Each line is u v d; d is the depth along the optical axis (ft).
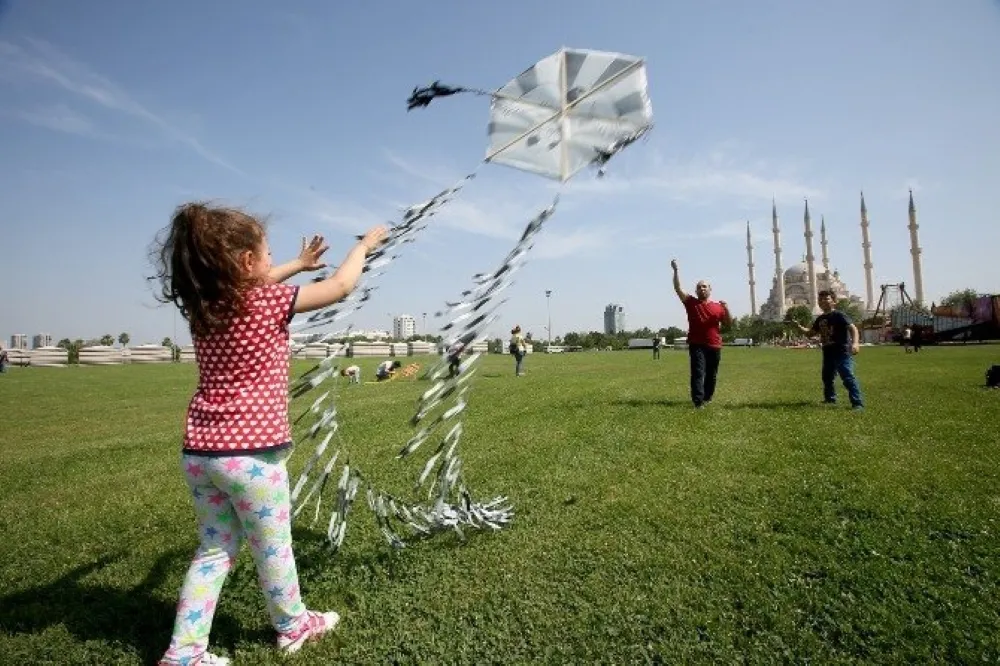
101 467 19.62
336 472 17.26
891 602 8.17
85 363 141.90
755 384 40.75
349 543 11.37
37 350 142.61
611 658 7.13
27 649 7.90
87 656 7.70
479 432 22.66
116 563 10.89
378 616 8.37
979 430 19.76
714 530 11.09
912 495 12.78
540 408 29.14
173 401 43.19
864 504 12.17
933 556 9.61
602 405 29.40
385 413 29.99
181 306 7.11
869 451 16.94
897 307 200.64
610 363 85.76
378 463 18.15
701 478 14.67
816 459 16.19
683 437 20.03
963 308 147.02
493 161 9.97
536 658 7.18
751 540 10.61
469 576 9.54
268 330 7.12
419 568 9.96
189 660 7.09
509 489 14.44
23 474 18.83
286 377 7.48
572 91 9.81
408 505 12.44
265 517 7.20
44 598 9.49
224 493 7.29
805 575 9.18
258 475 7.03
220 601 9.12
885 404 27.07
